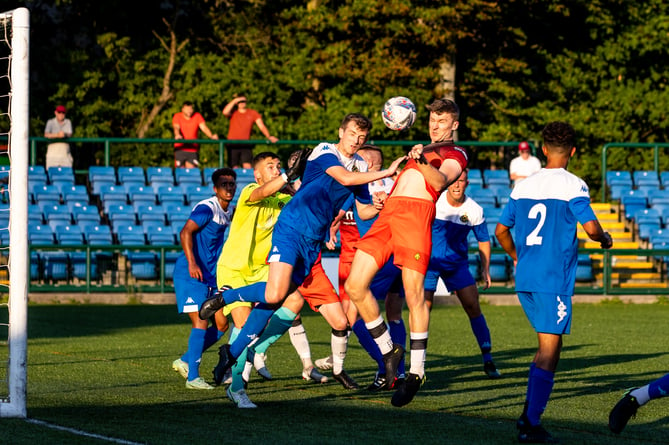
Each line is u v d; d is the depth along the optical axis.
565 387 21.34
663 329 36.00
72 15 76.31
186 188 54.72
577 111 77.75
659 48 77.75
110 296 46.19
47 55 74.00
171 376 22.31
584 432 15.90
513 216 16.20
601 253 49.34
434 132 17.30
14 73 16.39
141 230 51.03
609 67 79.56
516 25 75.56
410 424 16.30
